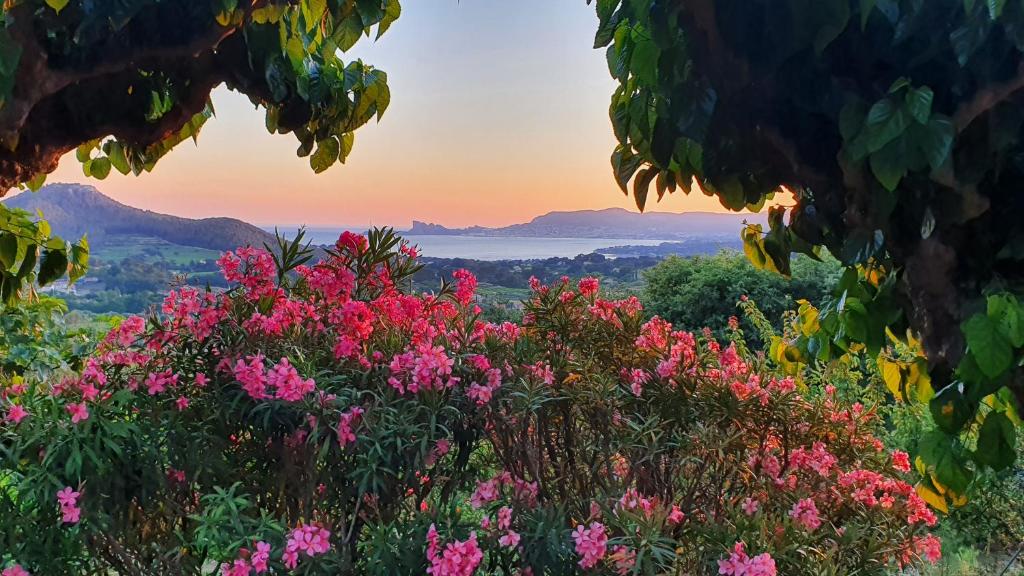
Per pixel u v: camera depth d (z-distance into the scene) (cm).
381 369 169
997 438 110
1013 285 103
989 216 102
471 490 178
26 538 136
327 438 149
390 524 151
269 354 164
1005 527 337
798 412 202
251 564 133
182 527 155
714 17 102
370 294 189
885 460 208
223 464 154
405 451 158
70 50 140
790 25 98
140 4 131
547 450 190
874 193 103
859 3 96
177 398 157
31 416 140
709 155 132
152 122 174
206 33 150
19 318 277
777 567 156
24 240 195
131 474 147
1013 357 100
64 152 168
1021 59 90
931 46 94
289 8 172
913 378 156
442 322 190
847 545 171
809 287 712
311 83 194
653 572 143
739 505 170
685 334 210
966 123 93
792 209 147
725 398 188
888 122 91
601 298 212
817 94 103
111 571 160
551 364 187
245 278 173
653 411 188
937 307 107
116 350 159
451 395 167
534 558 148
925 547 188
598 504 163
